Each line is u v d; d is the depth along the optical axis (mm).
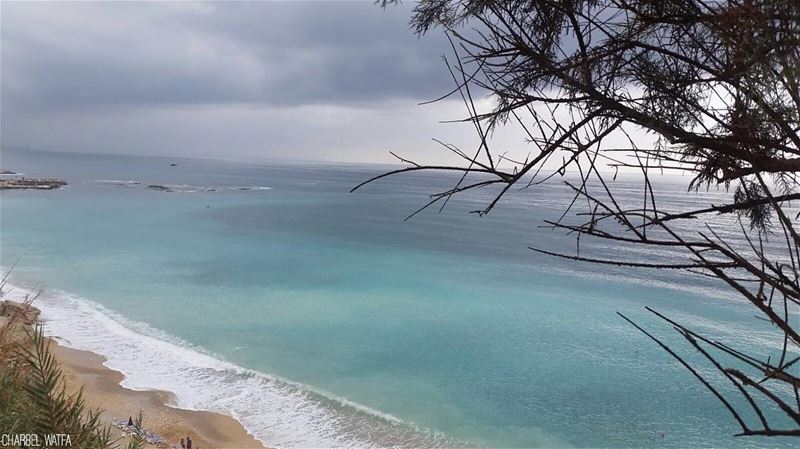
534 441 18609
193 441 16500
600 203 1424
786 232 1252
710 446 18359
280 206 111688
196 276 42969
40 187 124625
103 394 19047
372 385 22625
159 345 25984
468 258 56469
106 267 44906
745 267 1281
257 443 16938
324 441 17531
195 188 149625
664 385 23203
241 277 43312
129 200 108062
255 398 20328
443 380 23484
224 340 27531
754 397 21188
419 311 34500
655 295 41156
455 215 106000
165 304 33938
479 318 33312
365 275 46062
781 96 1246
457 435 18766
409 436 18500
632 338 29875
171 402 19250
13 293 34219
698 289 43188
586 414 20609
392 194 169000
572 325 32281
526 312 35094
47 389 1929
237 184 177875
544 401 21703
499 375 24234
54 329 27281
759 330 31297
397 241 68000
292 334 29016
